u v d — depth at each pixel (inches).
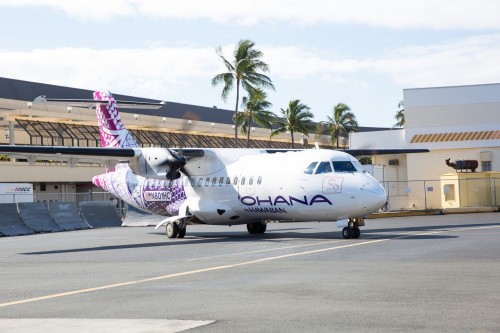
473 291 609.9
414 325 466.3
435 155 2906.0
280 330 464.8
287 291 650.8
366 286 667.4
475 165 2674.7
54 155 1445.6
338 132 5698.8
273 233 1614.2
